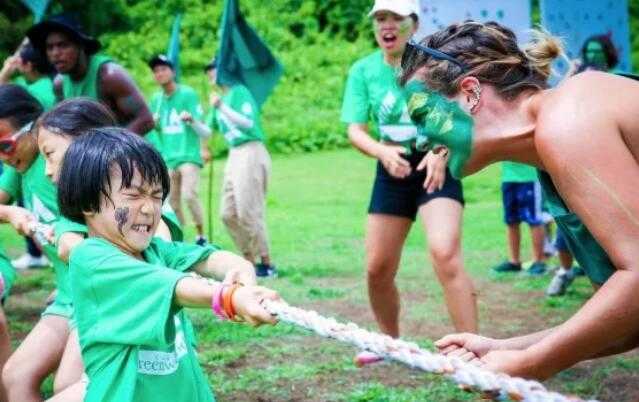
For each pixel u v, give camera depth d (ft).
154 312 8.98
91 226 10.00
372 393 16.47
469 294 16.39
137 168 9.66
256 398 16.61
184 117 31.01
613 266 9.02
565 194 8.07
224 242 35.24
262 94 28.94
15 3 63.00
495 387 7.14
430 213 16.70
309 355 19.33
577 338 7.94
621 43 28.40
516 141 8.89
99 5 77.00
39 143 12.66
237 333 20.98
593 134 7.89
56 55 18.86
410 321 22.13
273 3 84.58
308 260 30.76
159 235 11.75
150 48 77.56
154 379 9.68
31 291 26.91
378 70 17.58
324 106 71.82
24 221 13.46
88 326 9.49
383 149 16.99
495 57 8.98
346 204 45.09
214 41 79.00
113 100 19.27
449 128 9.11
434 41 9.36
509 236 27.76
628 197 7.73
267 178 27.94
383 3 17.19
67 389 11.19
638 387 16.83
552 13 26.09
